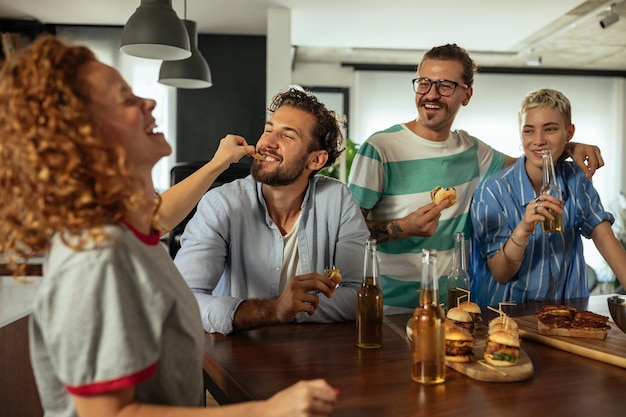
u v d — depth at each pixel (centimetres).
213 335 151
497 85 805
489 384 117
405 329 161
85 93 87
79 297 80
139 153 94
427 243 224
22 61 84
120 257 85
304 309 146
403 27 590
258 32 581
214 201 170
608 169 821
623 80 819
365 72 782
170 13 311
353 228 179
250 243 171
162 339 93
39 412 204
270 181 166
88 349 81
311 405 83
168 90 589
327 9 524
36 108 80
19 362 190
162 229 130
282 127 166
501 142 809
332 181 184
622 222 731
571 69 803
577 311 158
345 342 146
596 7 525
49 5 504
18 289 252
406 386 115
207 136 584
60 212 80
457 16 552
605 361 133
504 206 212
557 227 185
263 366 126
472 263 225
